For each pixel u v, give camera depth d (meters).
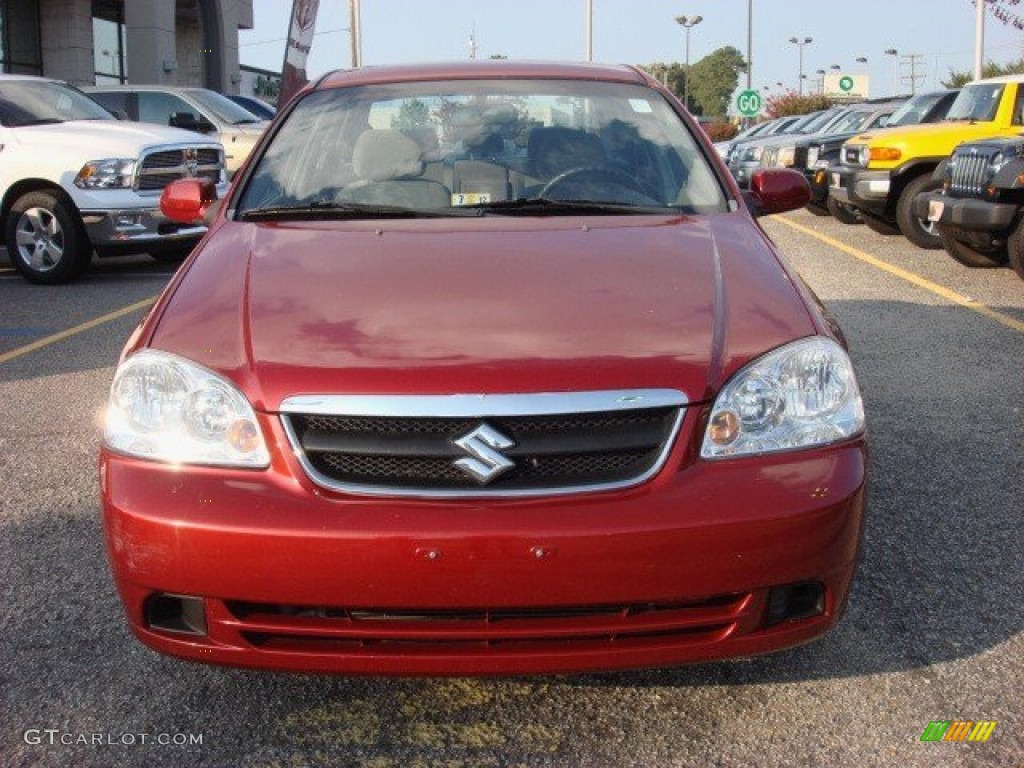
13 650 2.98
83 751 2.53
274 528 2.29
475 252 2.98
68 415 5.19
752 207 4.04
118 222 8.92
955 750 2.48
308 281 2.82
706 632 2.41
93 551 3.61
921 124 12.38
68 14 21.50
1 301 8.33
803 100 42.38
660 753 2.51
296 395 2.40
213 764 2.49
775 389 2.48
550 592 2.28
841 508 2.40
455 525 2.27
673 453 2.38
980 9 21.42
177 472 2.42
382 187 3.61
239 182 3.68
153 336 2.65
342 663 2.36
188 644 2.42
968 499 3.95
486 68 4.18
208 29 25.53
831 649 2.93
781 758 2.47
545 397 2.36
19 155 9.02
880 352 6.25
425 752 2.53
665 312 2.63
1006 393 5.36
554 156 3.72
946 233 9.30
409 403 2.35
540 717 2.66
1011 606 3.14
